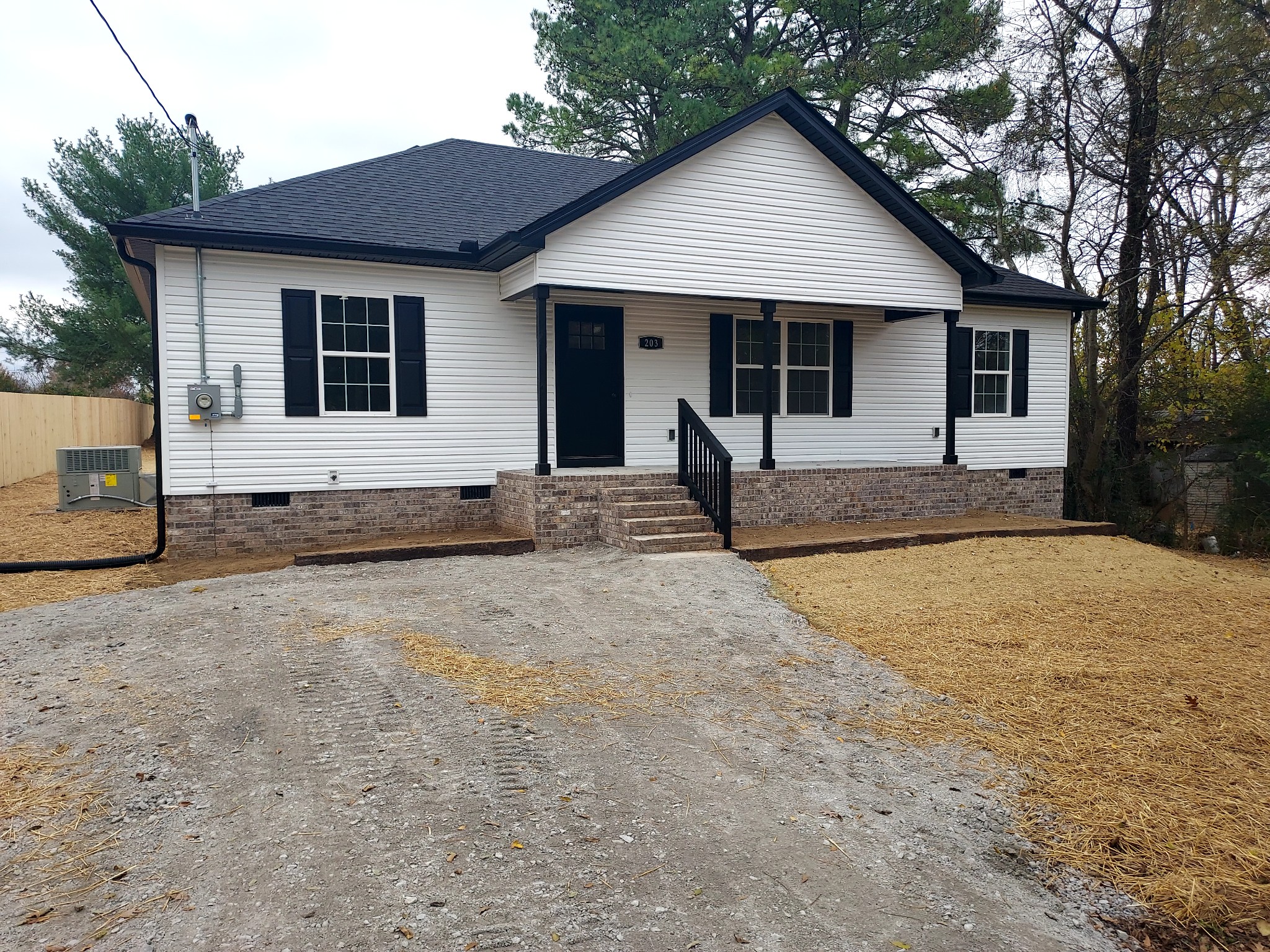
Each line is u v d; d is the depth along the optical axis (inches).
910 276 477.4
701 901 119.5
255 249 381.7
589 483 392.2
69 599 305.1
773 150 438.6
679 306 485.4
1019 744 175.2
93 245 888.3
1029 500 593.9
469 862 126.7
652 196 411.2
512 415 446.9
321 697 188.9
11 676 207.0
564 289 404.8
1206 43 583.5
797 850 133.6
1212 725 184.2
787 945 110.8
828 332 525.3
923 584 309.9
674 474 409.1
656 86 852.0
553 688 197.5
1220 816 146.8
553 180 537.6
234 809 141.2
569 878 123.6
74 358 944.3
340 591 292.4
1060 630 255.1
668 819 141.3
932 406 557.3
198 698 188.4
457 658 215.2
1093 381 626.5
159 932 110.1
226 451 386.0
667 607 270.1
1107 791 154.9
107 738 168.2
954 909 120.9
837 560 352.5
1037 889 128.0
